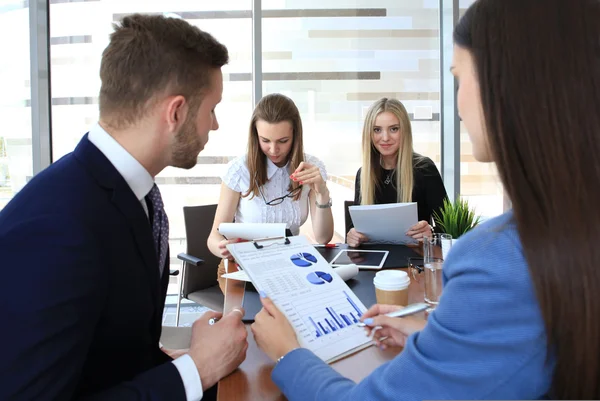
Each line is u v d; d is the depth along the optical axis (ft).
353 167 11.48
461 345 1.76
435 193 7.80
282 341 2.73
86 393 2.88
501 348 1.70
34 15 9.44
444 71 11.50
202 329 3.13
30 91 9.64
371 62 11.32
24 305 2.27
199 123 3.29
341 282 3.69
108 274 2.68
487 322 1.73
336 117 11.35
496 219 1.90
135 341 3.03
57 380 2.32
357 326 3.22
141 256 2.98
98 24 10.32
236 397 2.53
